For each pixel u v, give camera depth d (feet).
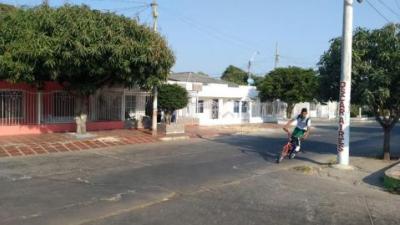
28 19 57.72
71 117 73.31
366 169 45.73
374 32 50.42
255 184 35.99
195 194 31.58
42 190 31.53
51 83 70.49
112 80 66.03
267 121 132.46
